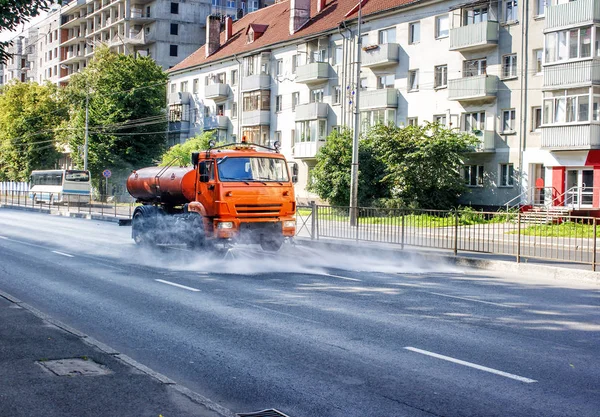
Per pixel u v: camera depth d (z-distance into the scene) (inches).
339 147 1624.0
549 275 606.2
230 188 688.4
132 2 3501.5
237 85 2377.0
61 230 1163.3
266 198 705.0
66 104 3235.7
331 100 1929.1
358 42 1246.9
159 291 485.4
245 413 221.0
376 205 1518.2
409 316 392.5
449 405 228.7
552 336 339.9
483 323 373.1
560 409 224.5
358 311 407.8
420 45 1653.5
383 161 1539.1
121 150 2625.5
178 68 2773.1
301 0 2095.2
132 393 221.8
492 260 661.3
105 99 2610.7
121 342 323.3
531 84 1417.3
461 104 1558.8
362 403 231.0
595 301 459.2
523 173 1432.1
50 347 285.1
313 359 291.0
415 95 1669.5
